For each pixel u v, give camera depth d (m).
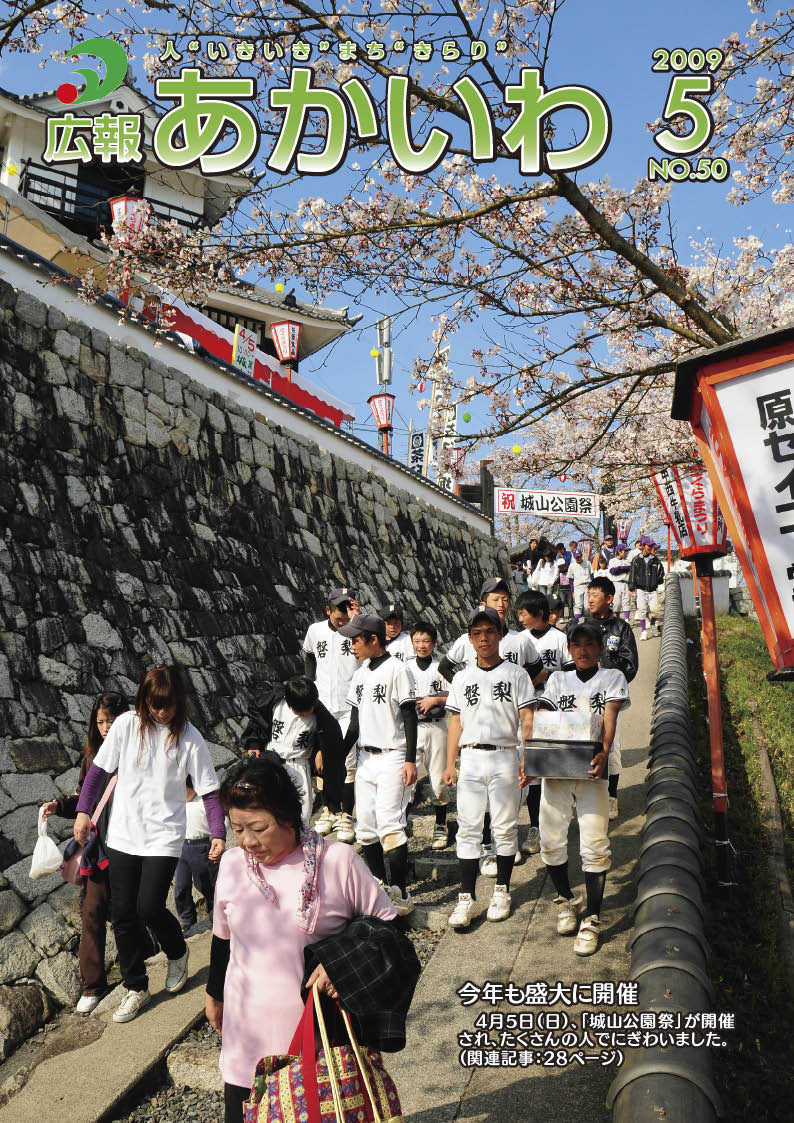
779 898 5.88
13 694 6.09
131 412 8.65
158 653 7.74
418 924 5.49
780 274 6.89
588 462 6.34
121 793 4.41
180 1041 4.31
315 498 12.22
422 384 5.40
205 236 4.53
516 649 6.07
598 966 4.68
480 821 5.32
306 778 5.87
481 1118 3.60
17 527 6.83
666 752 6.74
